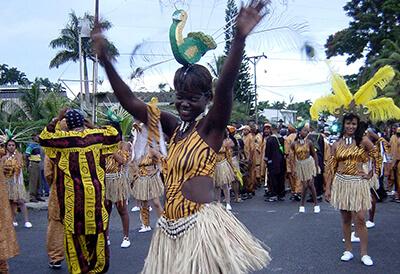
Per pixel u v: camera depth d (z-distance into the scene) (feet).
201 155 8.81
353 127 21.16
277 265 20.98
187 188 8.83
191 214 8.77
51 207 20.83
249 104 135.44
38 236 28.30
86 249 17.90
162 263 8.88
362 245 21.29
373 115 21.26
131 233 28.12
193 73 8.91
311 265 20.99
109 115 22.90
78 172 17.48
